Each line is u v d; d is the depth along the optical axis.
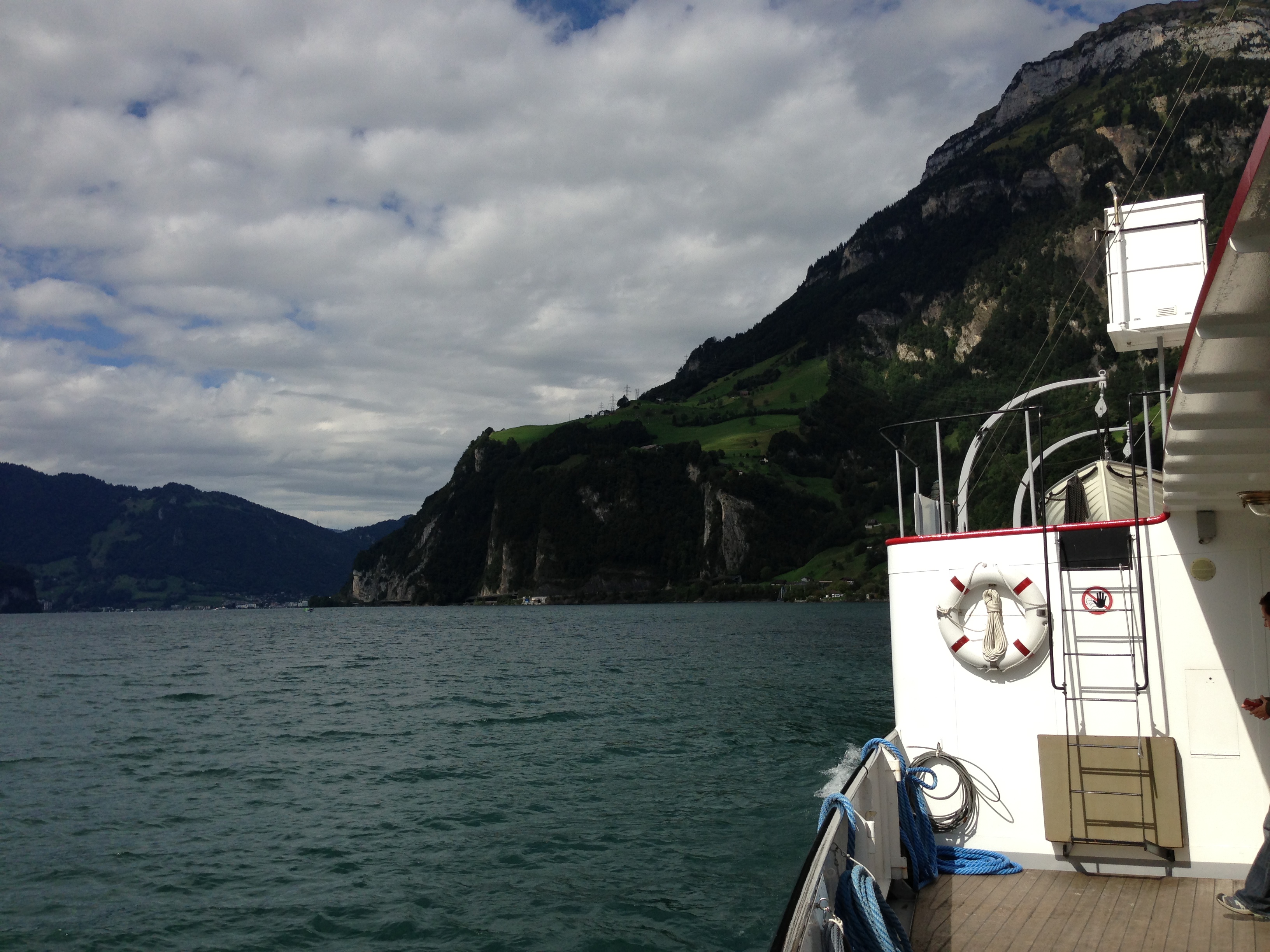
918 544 7.13
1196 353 3.60
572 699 37.03
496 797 19.28
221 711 36.50
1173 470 4.91
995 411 7.91
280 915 12.66
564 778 21.06
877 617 113.31
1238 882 6.14
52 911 12.95
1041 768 6.60
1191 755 6.31
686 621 120.25
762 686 40.38
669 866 14.08
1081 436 10.52
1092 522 6.65
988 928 5.66
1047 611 6.65
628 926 11.77
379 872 14.36
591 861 14.48
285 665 62.72
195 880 14.16
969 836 6.82
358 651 78.69
